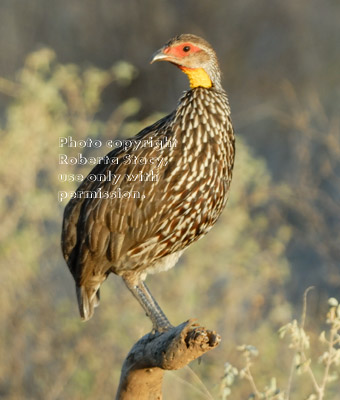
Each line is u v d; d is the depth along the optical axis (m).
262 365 14.39
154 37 29.47
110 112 26.94
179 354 8.35
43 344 15.04
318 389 9.83
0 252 15.22
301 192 19.97
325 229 19.81
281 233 18.11
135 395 9.11
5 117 22.66
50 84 16.23
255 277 16.23
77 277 10.28
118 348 14.80
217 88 10.32
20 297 15.29
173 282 15.36
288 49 29.72
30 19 29.44
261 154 25.53
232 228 16.23
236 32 29.95
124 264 10.15
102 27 29.48
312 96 26.38
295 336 9.72
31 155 15.58
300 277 19.88
